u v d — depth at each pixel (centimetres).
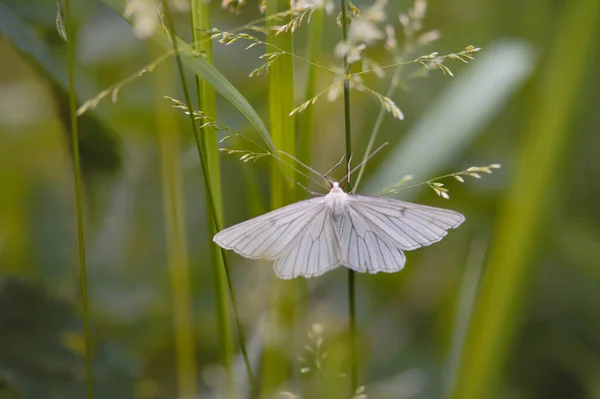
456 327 36
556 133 36
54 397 35
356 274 42
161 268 41
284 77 32
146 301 40
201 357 39
